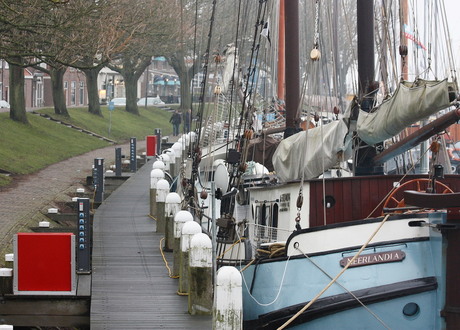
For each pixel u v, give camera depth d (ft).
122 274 78.64
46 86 398.21
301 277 65.87
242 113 91.76
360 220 65.16
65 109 251.80
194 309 65.41
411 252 64.75
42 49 140.56
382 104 67.46
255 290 68.54
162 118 345.51
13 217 107.96
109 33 132.98
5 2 113.19
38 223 107.04
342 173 95.96
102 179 130.72
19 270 68.28
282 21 131.03
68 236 68.44
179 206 89.81
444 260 63.52
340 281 64.90
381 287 64.49
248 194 90.48
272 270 67.31
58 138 212.02
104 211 119.03
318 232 65.57
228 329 54.65
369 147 76.33
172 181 136.15
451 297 63.36
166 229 89.66
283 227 74.90
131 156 168.66
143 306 67.77
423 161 96.32
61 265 68.59
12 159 166.50
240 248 76.59
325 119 111.65
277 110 116.37
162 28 189.88
